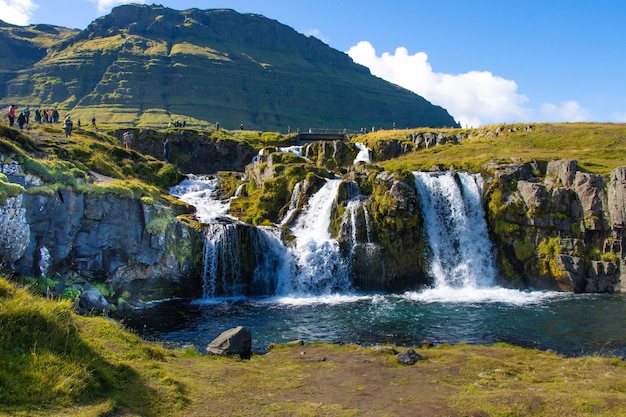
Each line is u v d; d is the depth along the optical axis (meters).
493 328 30.34
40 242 32.59
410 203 45.22
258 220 49.38
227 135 85.31
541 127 70.81
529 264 45.41
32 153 42.59
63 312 15.77
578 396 14.55
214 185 59.91
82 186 35.59
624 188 41.75
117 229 36.84
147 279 38.03
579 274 42.84
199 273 40.47
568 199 45.06
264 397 14.76
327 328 30.38
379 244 44.44
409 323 31.66
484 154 64.25
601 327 30.52
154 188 43.81
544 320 32.31
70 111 194.38
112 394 13.36
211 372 16.88
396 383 16.39
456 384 16.27
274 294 42.59
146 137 77.94
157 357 17.53
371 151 77.38
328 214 47.16
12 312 14.04
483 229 48.00
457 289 44.50
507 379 16.80
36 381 12.34
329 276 43.16
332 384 16.33
